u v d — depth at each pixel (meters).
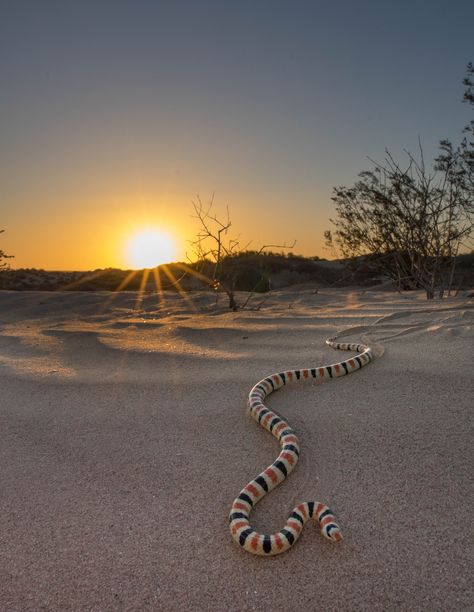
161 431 0.29
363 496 0.22
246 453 0.26
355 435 0.27
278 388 0.34
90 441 0.29
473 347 0.37
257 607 0.17
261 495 0.22
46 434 0.30
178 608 0.17
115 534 0.21
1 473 0.26
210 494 0.23
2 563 0.20
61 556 0.20
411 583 0.18
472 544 0.19
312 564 0.19
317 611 0.17
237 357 0.41
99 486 0.24
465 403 0.29
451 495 0.22
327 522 0.20
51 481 0.25
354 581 0.18
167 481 0.24
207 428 0.29
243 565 0.19
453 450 0.25
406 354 0.38
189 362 0.41
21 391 0.37
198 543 0.20
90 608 0.17
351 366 0.35
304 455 0.25
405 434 0.26
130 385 0.36
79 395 0.35
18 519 0.22
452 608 0.17
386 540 0.19
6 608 0.18
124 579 0.18
